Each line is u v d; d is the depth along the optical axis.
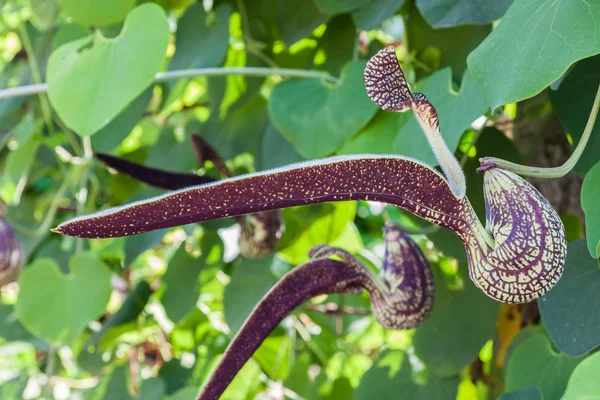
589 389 0.49
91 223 0.46
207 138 0.83
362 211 1.03
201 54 0.77
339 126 0.67
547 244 0.49
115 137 0.81
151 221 0.46
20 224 1.06
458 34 0.68
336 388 0.86
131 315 0.88
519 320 0.72
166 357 0.95
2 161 1.12
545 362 0.63
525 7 0.54
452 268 0.71
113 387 0.89
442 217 0.50
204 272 0.83
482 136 0.66
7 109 0.94
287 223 0.80
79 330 0.82
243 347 0.54
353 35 0.73
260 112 0.80
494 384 0.74
